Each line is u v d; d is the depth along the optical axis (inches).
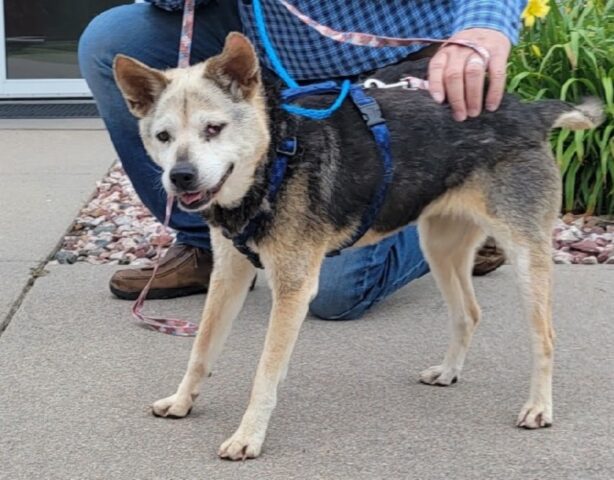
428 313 67.2
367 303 65.3
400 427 50.6
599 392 54.7
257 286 72.4
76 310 67.2
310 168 48.4
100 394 54.4
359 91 51.6
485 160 51.3
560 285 72.4
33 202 95.0
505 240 51.4
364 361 59.1
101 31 65.9
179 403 51.4
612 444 48.8
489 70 49.8
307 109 49.6
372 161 50.3
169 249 70.4
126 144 66.8
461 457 47.5
